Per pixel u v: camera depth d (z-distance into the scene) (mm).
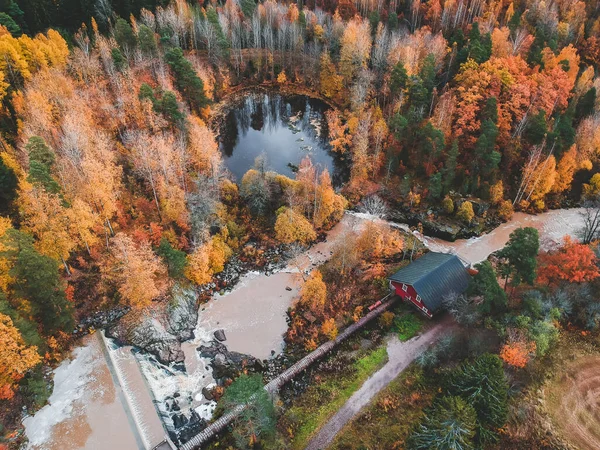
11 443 42438
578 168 79125
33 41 77688
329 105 112812
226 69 115875
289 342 55219
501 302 48969
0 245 44844
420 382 47438
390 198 78750
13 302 45188
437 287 54031
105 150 61344
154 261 53312
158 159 64688
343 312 57094
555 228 73562
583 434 40469
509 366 44875
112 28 104312
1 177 53344
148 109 71312
